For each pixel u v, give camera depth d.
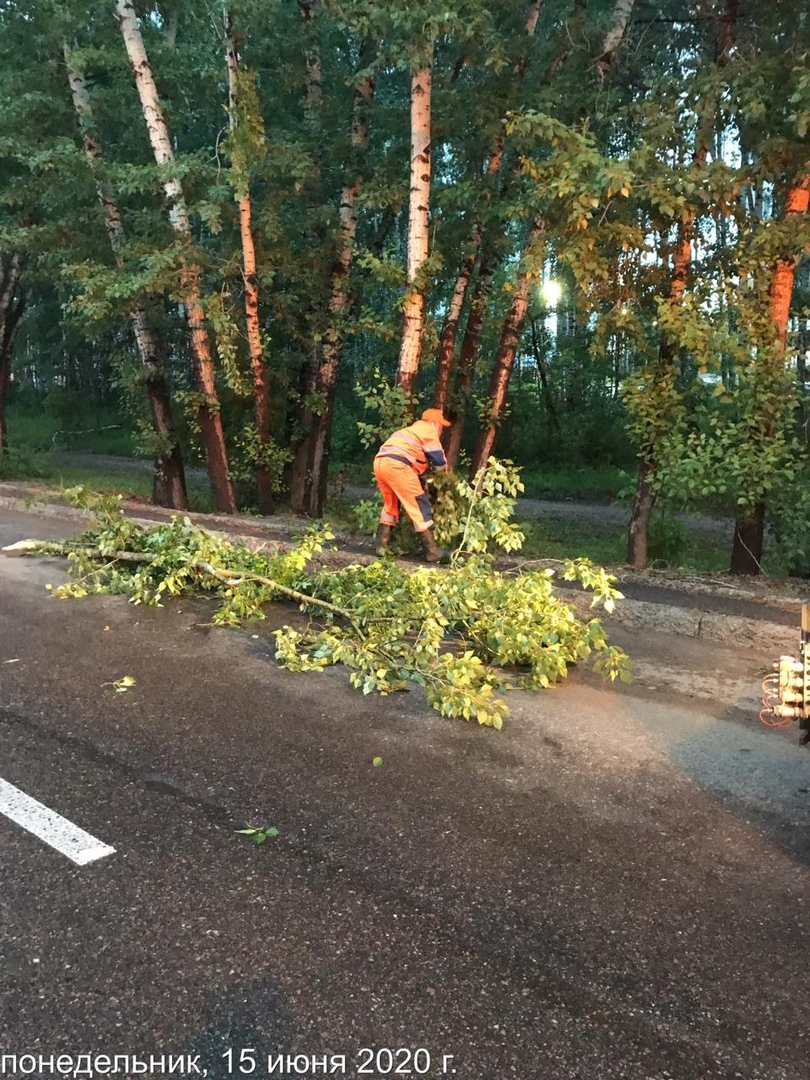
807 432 8.74
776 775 4.62
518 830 3.99
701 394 9.02
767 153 7.87
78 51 12.50
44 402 40.34
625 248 8.73
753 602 7.64
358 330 13.52
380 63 10.86
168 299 14.74
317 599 7.33
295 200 13.91
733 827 4.06
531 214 9.88
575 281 9.85
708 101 8.00
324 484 14.56
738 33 8.66
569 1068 2.62
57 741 4.86
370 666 5.96
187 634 6.98
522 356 28.95
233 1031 2.73
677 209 8.16
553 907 3.41
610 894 3.50
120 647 6.60
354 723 5.24
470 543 7.58
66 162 12.77
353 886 3.51
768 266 8.26
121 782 4.38
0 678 5.85
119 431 35.72
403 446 8.63
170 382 15.54
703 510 9.41
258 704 5.52
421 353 10.62
